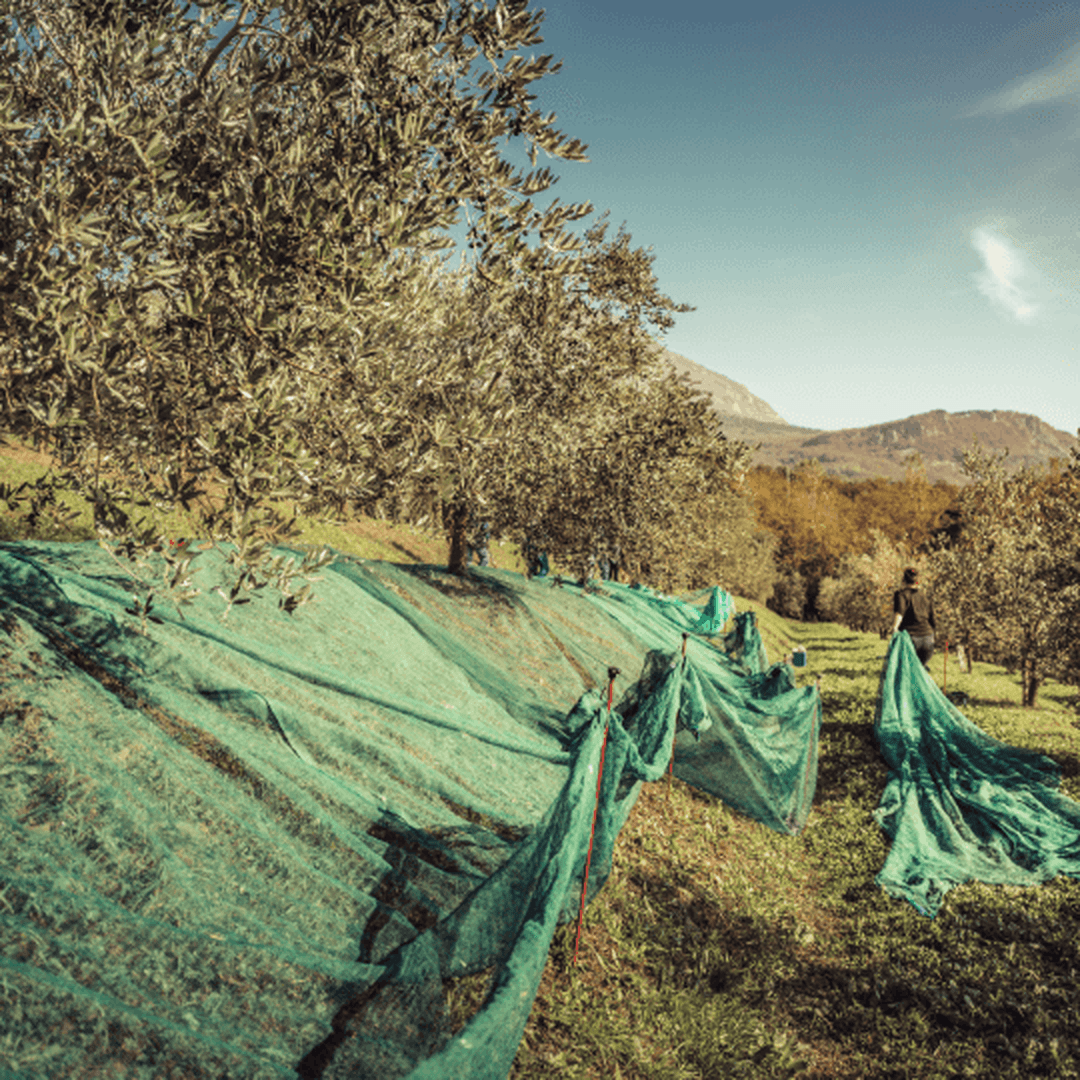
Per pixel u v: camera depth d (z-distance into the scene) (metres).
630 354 9.54
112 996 2.44
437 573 10.52
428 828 4.34
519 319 7.05
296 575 3.03
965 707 17.42
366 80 3.08
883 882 7.50
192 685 4.27
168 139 2.71
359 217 2.88
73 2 2.81
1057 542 15.96
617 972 5.04
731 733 8.48
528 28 3.20
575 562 10.63
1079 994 5.68
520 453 8.00
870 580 45.97
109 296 2.59
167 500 2.95
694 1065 4.41
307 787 3.99
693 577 22.25
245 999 2.71
